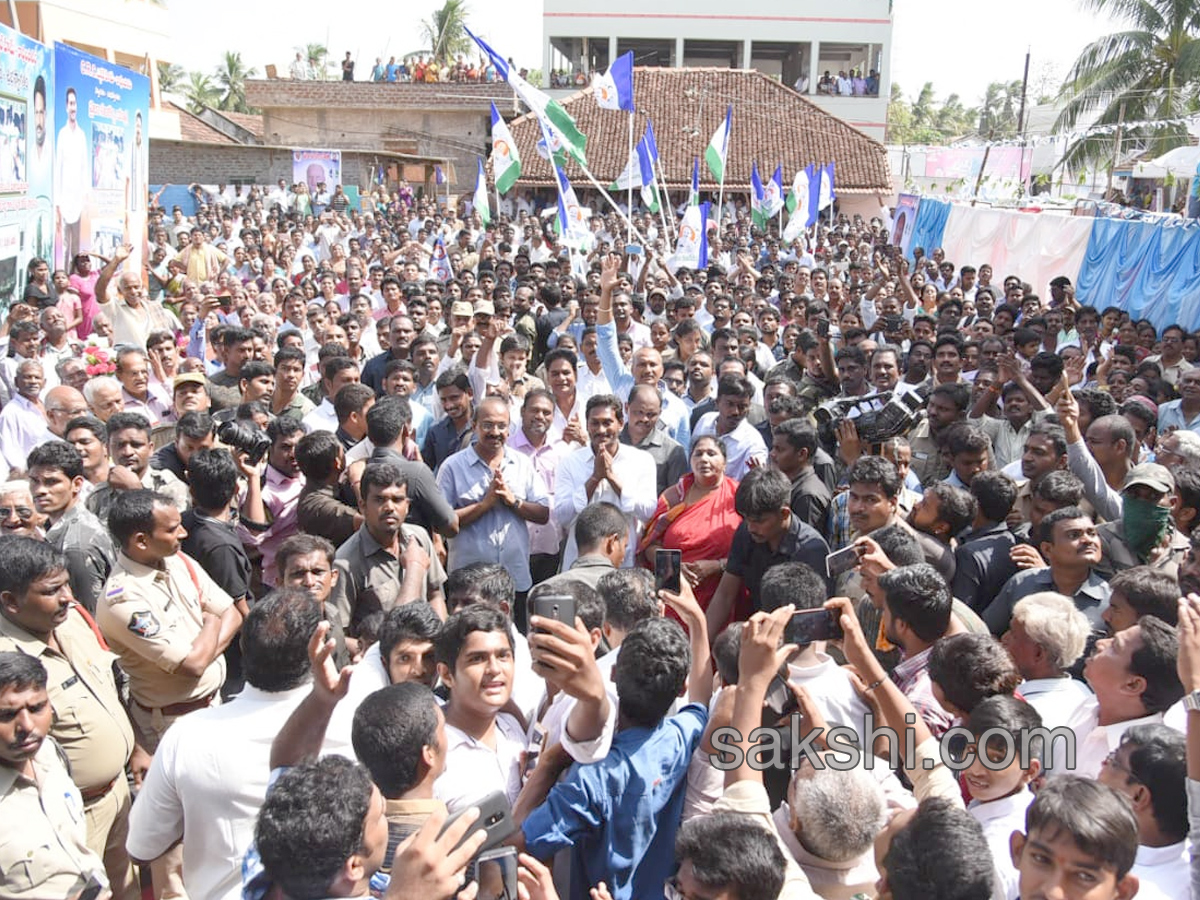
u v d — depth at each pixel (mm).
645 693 3094
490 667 3328
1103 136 24422
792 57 48344
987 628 4504
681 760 3168
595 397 6059
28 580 3791
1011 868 2895
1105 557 5098
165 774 3375
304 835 2424
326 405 7555
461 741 3309
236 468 5180
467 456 6277
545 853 2959
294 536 4441
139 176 15453
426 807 2922
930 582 3920
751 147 36281
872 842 2955
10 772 3309
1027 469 5812
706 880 2494
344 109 40438
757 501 4961
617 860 3049
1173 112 23281
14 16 11984
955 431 6074
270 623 3408
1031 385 7285
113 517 4320
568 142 14023
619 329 9695
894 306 12469
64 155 12672
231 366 8148
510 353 8023
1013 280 14914
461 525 6145
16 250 11164
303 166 32000
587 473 6301
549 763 3236
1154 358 9961
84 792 3939
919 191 33531
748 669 3115
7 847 3238
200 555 4934
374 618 4555
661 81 39469
